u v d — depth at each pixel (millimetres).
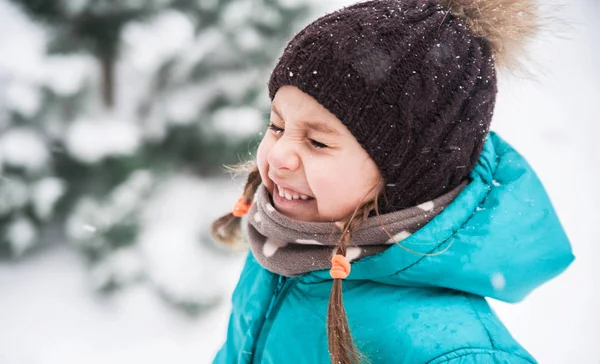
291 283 1078
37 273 3355
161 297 3111
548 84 4695
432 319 917
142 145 3539
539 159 3945
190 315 3045
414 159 938
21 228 3289
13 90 3303
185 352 2879
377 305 957
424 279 940
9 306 3125
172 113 3658
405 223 930
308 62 929
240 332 1170
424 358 875
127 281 3074
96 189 3281
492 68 1030
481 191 1005
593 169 3842
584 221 3336
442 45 952
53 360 2811
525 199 1005
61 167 3324
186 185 3732
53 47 3484
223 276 3146
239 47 3609
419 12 982
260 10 3697
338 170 928
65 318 3068
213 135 3590
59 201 3328
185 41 3543
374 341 930
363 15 959
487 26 1035
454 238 938
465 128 967
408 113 917
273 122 1001
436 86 933
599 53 4988
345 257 874
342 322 861
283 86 968
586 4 5465
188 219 3457
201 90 3709
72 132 3271
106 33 3502
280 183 964
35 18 3520
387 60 917
